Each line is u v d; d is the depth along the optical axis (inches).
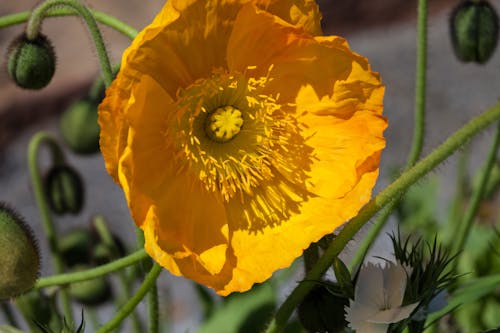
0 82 41.4
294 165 17.0
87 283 21.8
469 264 23.7
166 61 16.6
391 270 16.3
